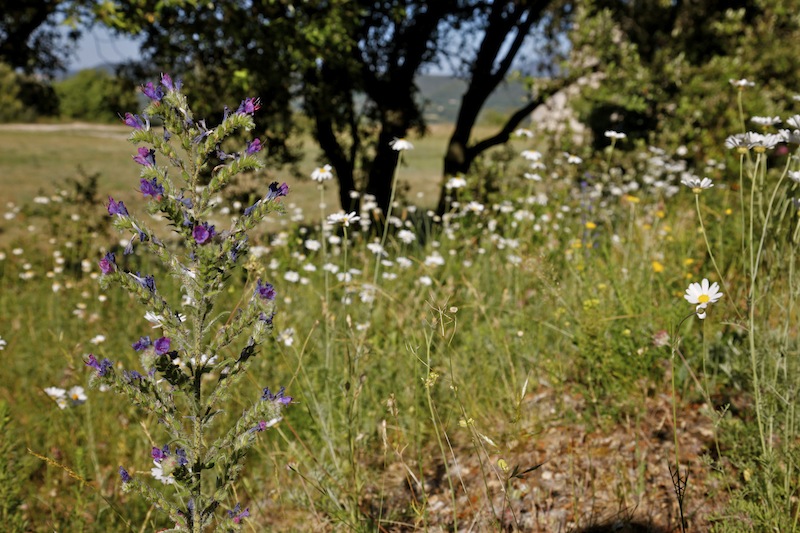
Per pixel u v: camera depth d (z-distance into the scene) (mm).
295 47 8141
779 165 7094
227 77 8336
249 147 1728
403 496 3154
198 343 1779
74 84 62000
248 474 3725
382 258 6004
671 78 10578
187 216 1721
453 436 3584
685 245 5352
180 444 1853
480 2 11836
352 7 8531
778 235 2752
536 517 2736
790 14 11414
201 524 1839
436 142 43906
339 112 10547
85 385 4508
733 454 2830
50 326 5906
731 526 2414
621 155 8570
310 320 4590
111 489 3686
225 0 7668
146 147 1683
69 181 10445
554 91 10930
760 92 10016
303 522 3102
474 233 6625
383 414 3658
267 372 4098
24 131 48562
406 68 11234
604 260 5297
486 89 12008
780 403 2824
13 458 3123
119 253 8297
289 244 6590
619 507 2773
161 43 8000
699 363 3527
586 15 10898
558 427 3410
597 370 3568
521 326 4152
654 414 3352
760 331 3143
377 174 11273
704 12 11992
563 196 6688
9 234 11250
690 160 10016
